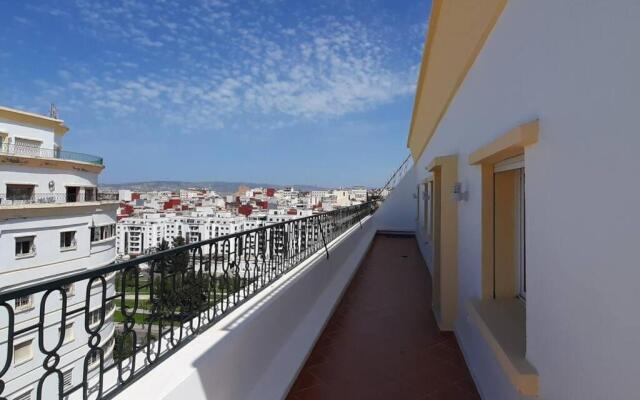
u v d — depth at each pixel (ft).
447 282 15.44
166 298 7.86
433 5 14.61
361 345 14.11
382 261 31.50
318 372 12.03
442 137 22.29
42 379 5.10
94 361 7.82
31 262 31.65
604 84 4.65
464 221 14.19
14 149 35.53
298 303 14.66
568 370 5.69
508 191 11.51
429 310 18.24
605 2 4.60
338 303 18.92
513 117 8.34
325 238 22.58
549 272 6.39
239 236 11.34
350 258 28.91
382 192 62.03
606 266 4.62
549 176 6.37
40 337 5.08
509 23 8.69
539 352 6.83
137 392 6.46
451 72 15.98
